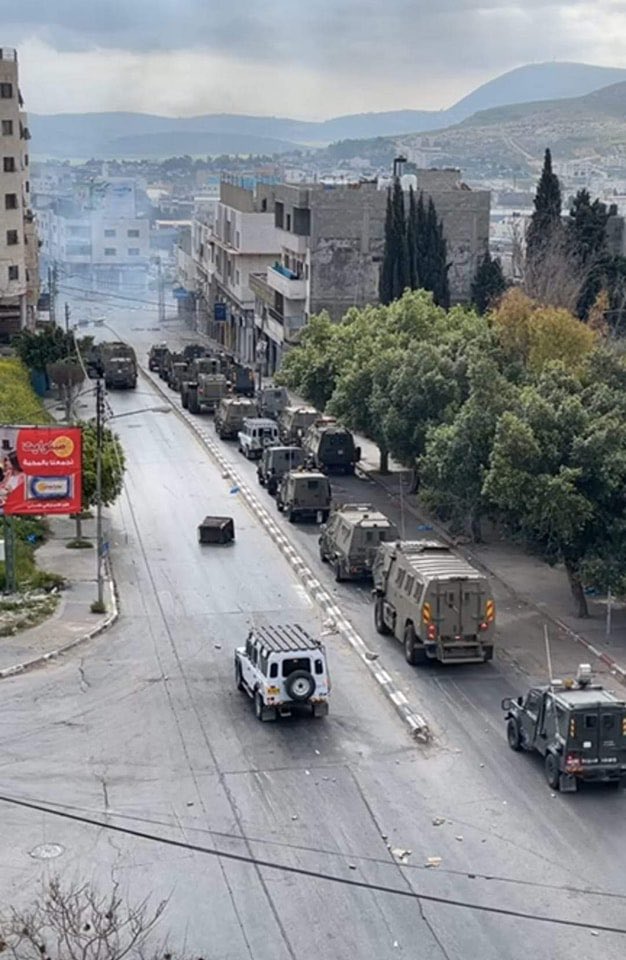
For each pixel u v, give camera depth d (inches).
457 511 3528.5
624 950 1611.7
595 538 2942.9
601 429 2933.1
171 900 1727.4
